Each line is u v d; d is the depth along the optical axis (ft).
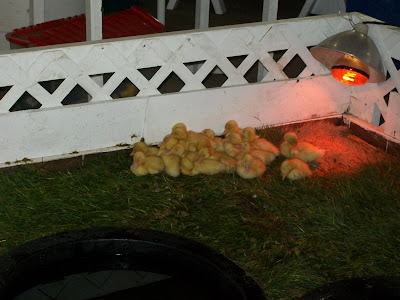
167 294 4.93
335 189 7.03
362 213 6.64
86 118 7.18
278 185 7.07
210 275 4.90
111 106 7.25
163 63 7.41
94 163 7.27
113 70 7.20
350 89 8.54
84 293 4.91
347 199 6.81
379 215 6.59
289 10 14.52
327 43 7.38
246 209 6.66
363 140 8.32
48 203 6.52
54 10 9.00
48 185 6.79
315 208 6.68
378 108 8.30
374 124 8.36
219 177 7.17
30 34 8.33
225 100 7.81
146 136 7.56
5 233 6.07
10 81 6.77
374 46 7.40
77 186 6.82
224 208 6.66
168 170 7.09
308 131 8.34
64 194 6.68
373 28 7.93
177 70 7.51
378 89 8.13
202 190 6.93
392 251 6.07
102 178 6.99
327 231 6.34
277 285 5.61
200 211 6.59
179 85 9.69
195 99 7.64
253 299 4.47
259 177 7.25
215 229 6.32
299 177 7.16
